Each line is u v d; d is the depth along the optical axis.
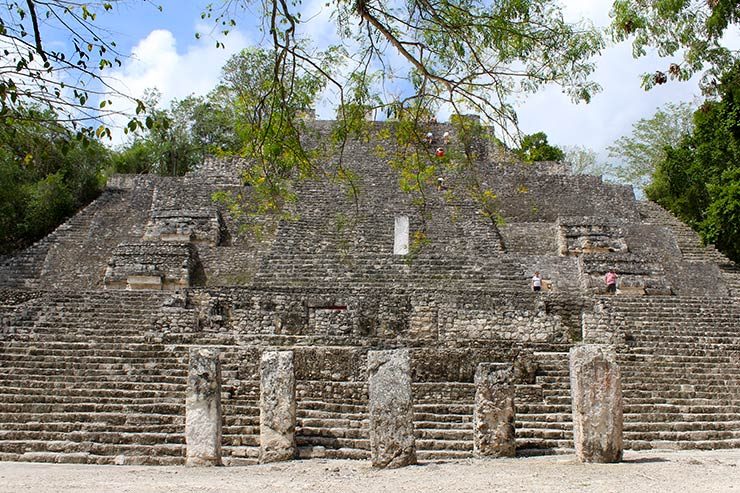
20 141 9.50
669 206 37.81
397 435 11.44
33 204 34.19
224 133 43.78
